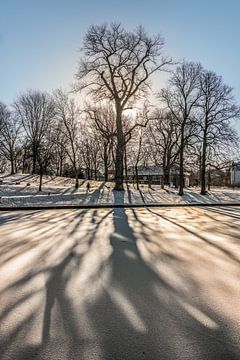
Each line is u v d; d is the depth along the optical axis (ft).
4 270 20.36
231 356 10.81
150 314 14.06
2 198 79.15
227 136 102.83
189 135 105.91
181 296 16.25
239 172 233.55
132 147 159.43
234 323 13.26
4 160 211.20
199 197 101.91
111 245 28.53
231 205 89.20
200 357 10.72
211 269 21.20
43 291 16.65
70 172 207.72
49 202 77.71
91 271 20.31
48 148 178.81
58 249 26.55
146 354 10.86
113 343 11.53
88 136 179.52
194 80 109.19
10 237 32.07
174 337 12.03
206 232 37.01
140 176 262.47
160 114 117.08
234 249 27.50
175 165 164.55
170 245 29.01
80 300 15.51
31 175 156.66
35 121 181.88
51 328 12.59
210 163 111.04
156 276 19.52
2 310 14.25
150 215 56.39
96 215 54.90
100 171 232.94
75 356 10.66
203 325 13.06
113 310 14.39
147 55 101.81
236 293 16.75
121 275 19.61
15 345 11.30
